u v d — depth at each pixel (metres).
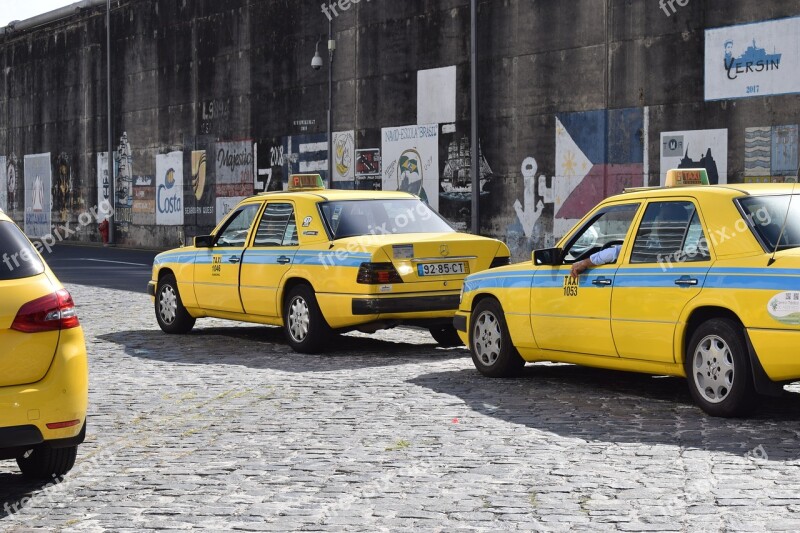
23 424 6.79
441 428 8.88
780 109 26.00
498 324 11.48
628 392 10.55
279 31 42.38
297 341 13.91
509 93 32.78
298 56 41.47
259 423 9.26
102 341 15.60
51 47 58.78
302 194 14.39
